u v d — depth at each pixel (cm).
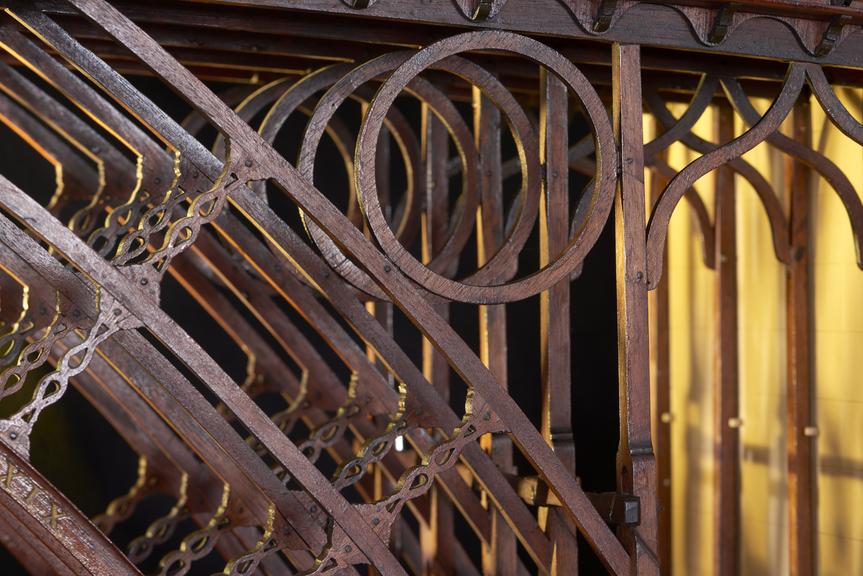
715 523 647
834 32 418
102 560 331
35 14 376
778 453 621
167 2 405
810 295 603
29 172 646
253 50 460
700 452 671
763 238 631
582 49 465
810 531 601
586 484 729
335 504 354
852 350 578
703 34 406
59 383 323
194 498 521
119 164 520
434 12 370
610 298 733
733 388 647
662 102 545
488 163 489
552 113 443
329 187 700
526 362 730
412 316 370
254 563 386
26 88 509
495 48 379
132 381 429
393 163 705
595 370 732
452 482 473
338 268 394
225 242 539
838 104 426
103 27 330
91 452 655
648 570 395
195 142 395
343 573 367
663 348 693
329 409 545
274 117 457
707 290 666
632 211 403
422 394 431
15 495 320
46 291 396
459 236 480
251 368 562
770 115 421
